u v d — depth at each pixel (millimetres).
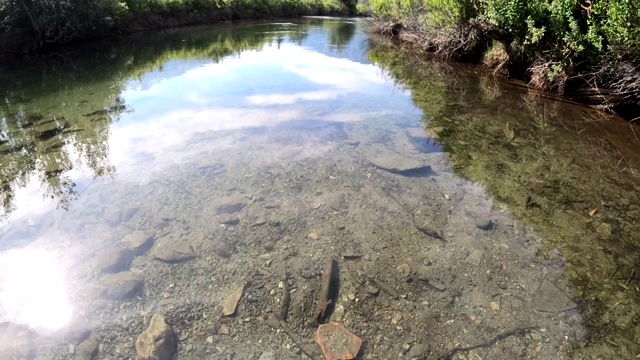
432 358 3207
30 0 15391
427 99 10039
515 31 11195
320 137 7395
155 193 5488
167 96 9938
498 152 6953
